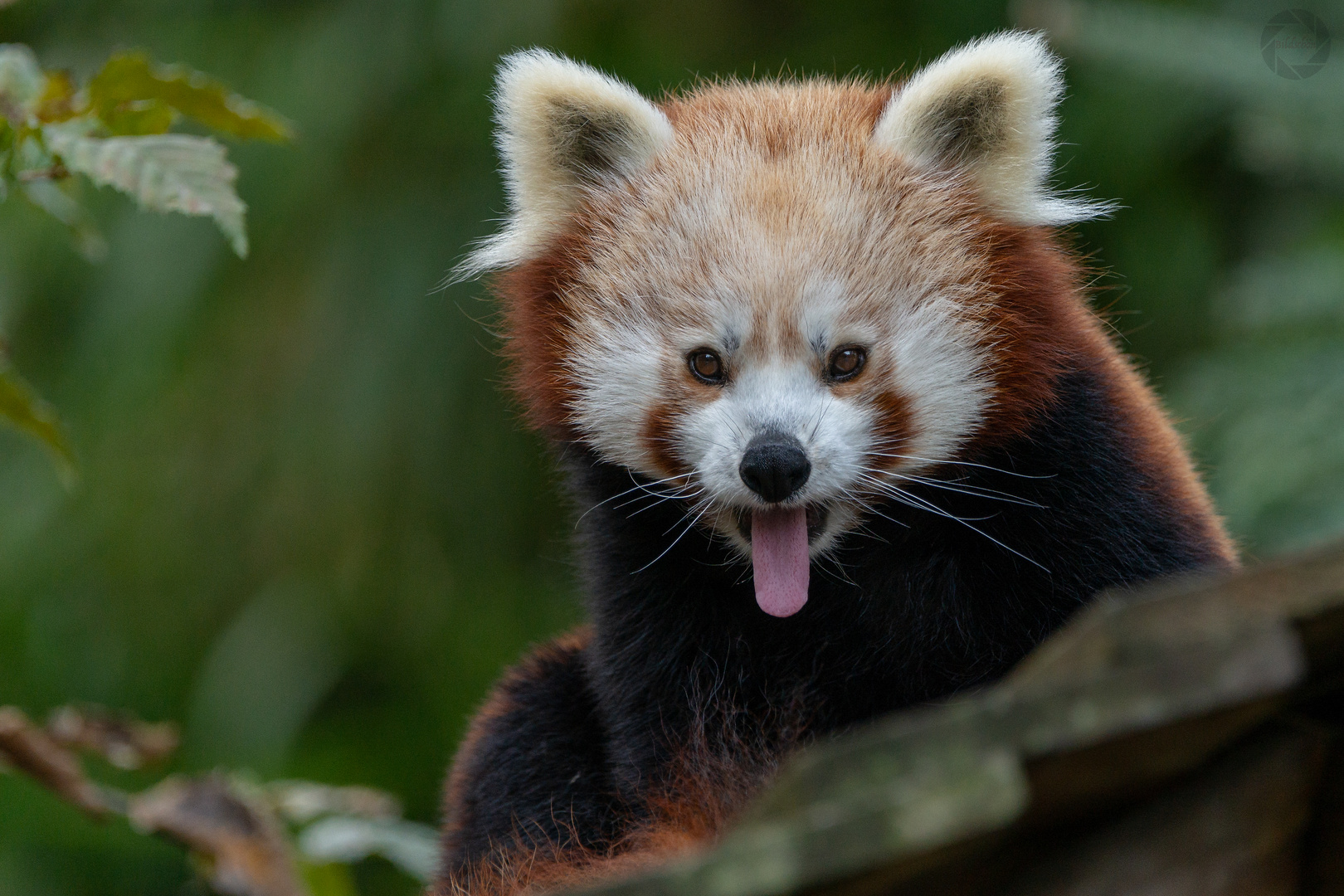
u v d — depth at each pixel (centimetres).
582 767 786
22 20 1593
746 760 637
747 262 709
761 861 293
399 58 1547
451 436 1558
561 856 683
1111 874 369
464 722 1557
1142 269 1495
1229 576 335
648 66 1619
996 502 698
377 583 1577
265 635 1541
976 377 713
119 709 1580
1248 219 1500
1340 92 1138
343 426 1526
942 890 356
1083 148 1487
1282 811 391
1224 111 1423
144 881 1534
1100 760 328
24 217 1546
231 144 1532
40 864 1482
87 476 1564
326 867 860
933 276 721
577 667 821
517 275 823
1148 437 727
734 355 712
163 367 1548
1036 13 1202
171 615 1577
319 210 1562
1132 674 316
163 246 1537
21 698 1565
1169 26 1198
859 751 300
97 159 574
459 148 1562
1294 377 1095
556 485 865
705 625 736
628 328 747
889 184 745
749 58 1647
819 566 734
